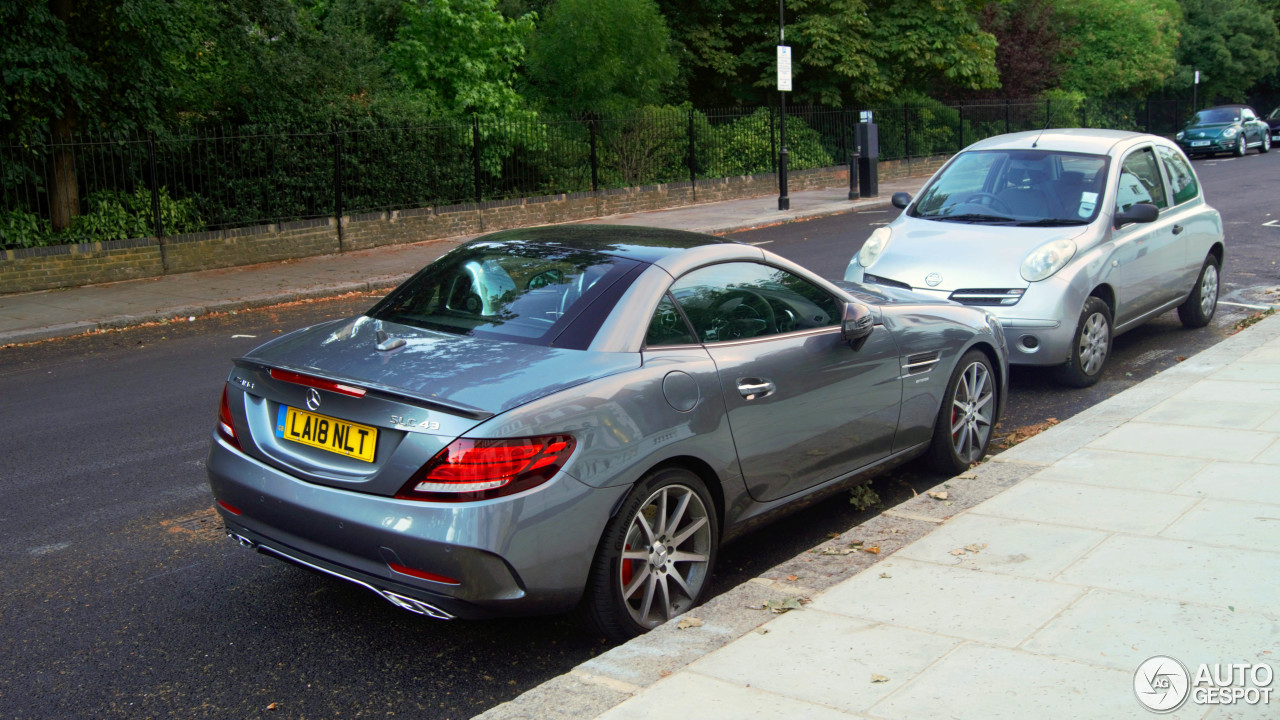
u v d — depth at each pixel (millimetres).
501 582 3432
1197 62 49094
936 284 7441
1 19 13359
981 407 5855
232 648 3945
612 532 3688
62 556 4836
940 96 35125
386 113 17531
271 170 16047
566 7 22922
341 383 3588
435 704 3549
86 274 13836
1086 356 7527
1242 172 27531
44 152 13922
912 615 3766
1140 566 4102
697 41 29234
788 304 4656
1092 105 39062
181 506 5508
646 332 3994
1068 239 7543
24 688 3643
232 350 9898
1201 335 9117
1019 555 4281
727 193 24109
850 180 23656
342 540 3568
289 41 17766
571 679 3391
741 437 4191
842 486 4945
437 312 4289
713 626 3752
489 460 3381
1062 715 3033
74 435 6895
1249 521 4516
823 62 27969
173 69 16609
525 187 20141
